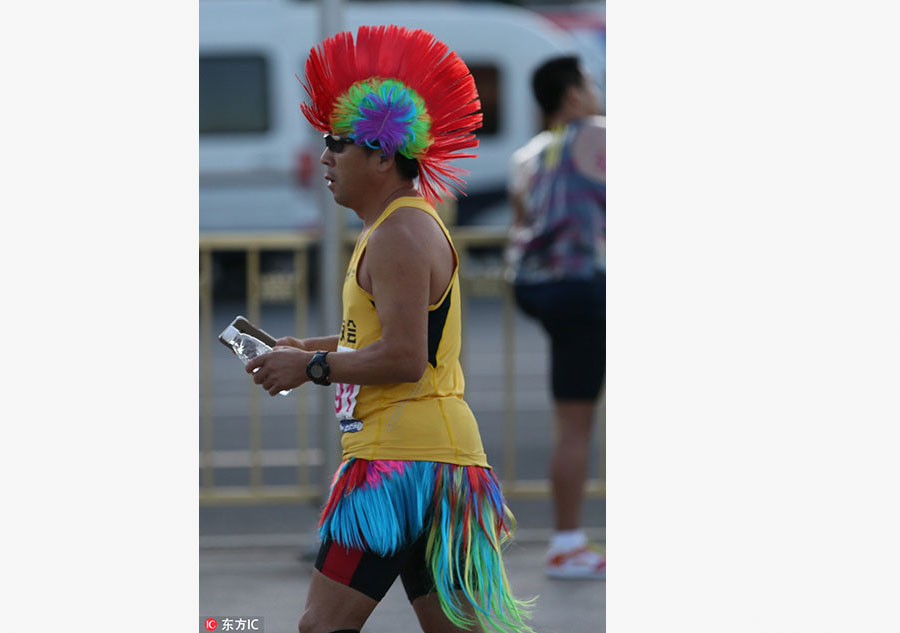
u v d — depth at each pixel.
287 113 50.50
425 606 11.56
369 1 51.16
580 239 17.81
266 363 10.95
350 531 10.83
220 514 21.97
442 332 11.09
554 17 52.50
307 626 10.95
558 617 16.19
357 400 11.12
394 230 10.74
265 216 50.75
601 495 22.20
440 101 11.20
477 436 11.34
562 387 18.12
